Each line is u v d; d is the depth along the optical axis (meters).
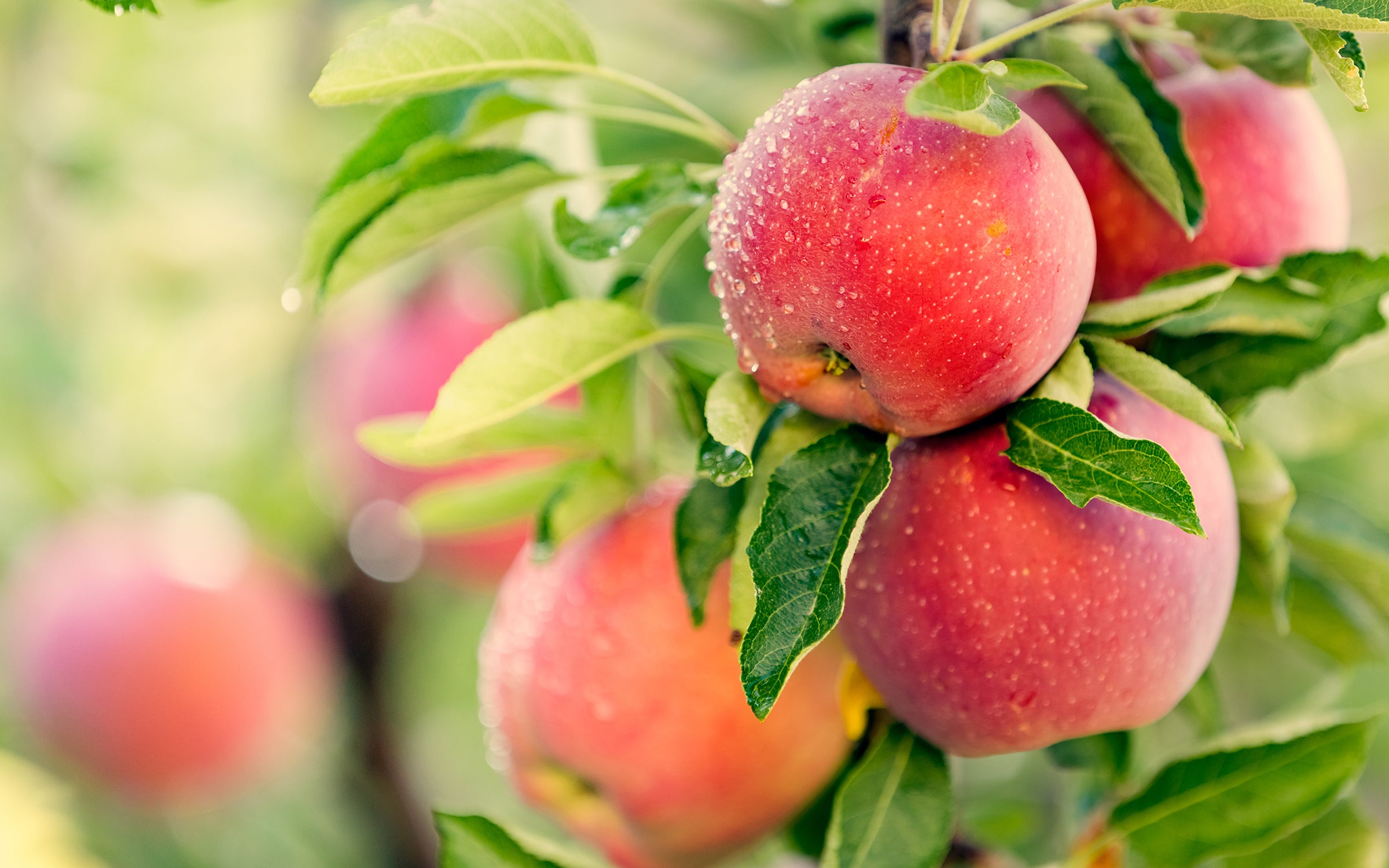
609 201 0.82
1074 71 0.81
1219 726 0.88
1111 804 0.88
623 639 0.85
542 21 0.81
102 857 1.68
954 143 0.77
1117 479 0.76
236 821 1.79
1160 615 0.79
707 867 0.88
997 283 0.77
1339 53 0.77
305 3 1.36
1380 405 0.96
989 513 0.79
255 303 1.68
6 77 1.58
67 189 1.60
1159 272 0.82
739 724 0.84
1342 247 0.85
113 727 1.47
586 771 0.85
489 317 1.25
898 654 0.80
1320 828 0.86
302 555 1.69
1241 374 0.82
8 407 1.52
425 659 1.92
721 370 0.86
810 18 0.94
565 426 0.87
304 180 1.54
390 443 0.87
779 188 0.77
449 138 0.83
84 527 1.58
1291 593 0.87
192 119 1.69
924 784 0.82
